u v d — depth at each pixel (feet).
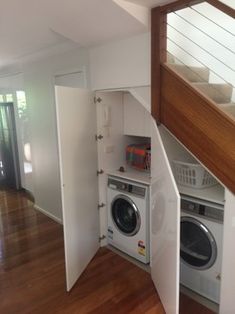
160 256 7.43
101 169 10.09
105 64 8.97
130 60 8.14
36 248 10.60
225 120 5.74
